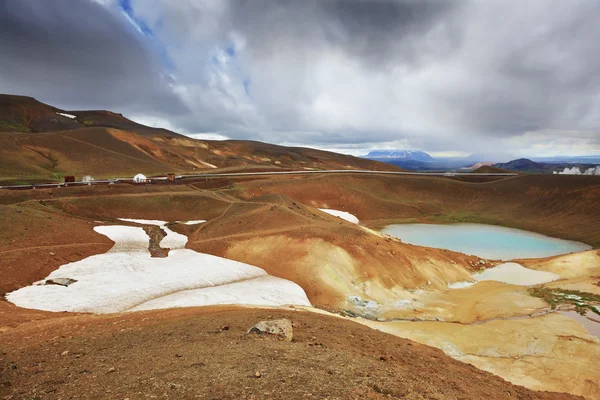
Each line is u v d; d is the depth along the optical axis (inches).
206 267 1669.5
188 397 365.1
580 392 866.1
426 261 1863.9
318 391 399.5
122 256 1710.1
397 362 652.7
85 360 518.3
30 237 1633.9
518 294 1598.2
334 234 1891.0
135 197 2861.7
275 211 2378.2
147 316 943.0
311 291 1557.6
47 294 1206.3
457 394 510.9
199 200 3026.6
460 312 1424.7
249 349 562.6
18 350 579.8
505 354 1047.6
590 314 1357.0
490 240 2984.7
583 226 3257.9
